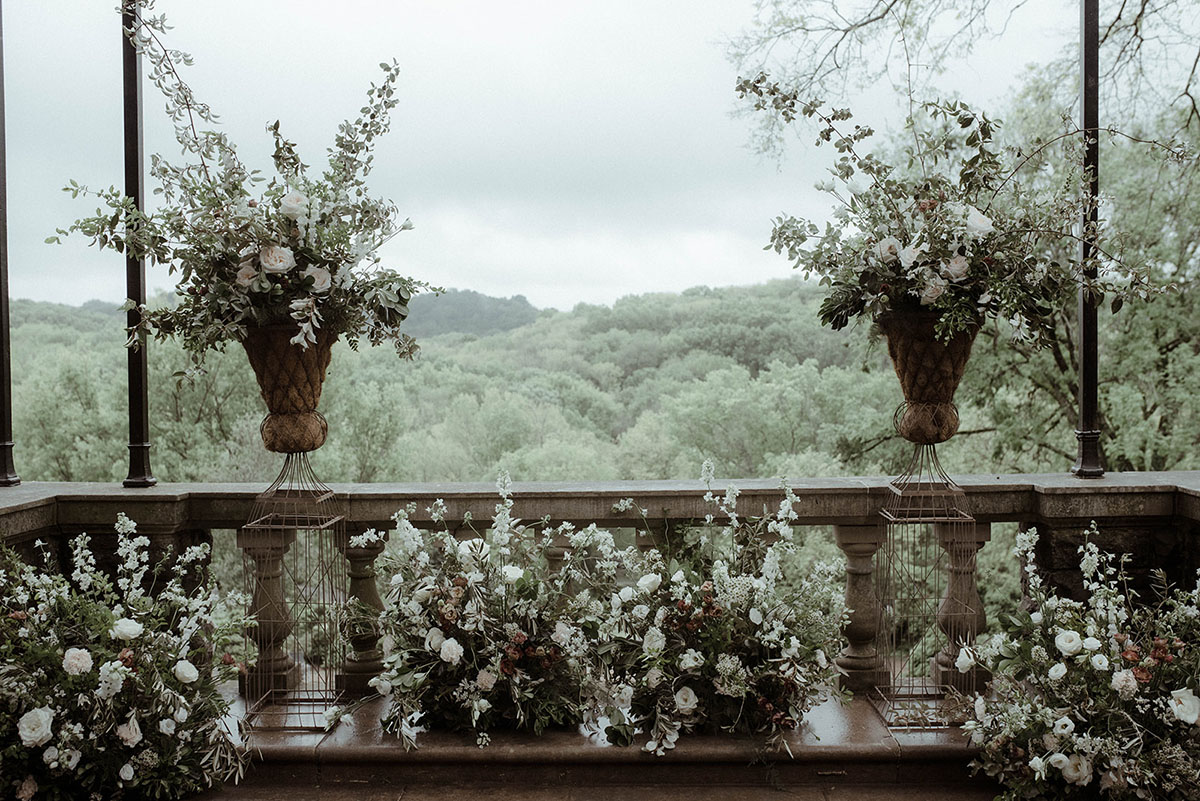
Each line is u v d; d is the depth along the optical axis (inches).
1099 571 122.4
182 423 567.2
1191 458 343.9
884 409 529.3
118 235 105.5
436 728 113.0
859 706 118.1
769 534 122.7
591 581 115.7
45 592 104.7
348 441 621.9
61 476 599.5
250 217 102.6
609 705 107.2
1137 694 96.3
